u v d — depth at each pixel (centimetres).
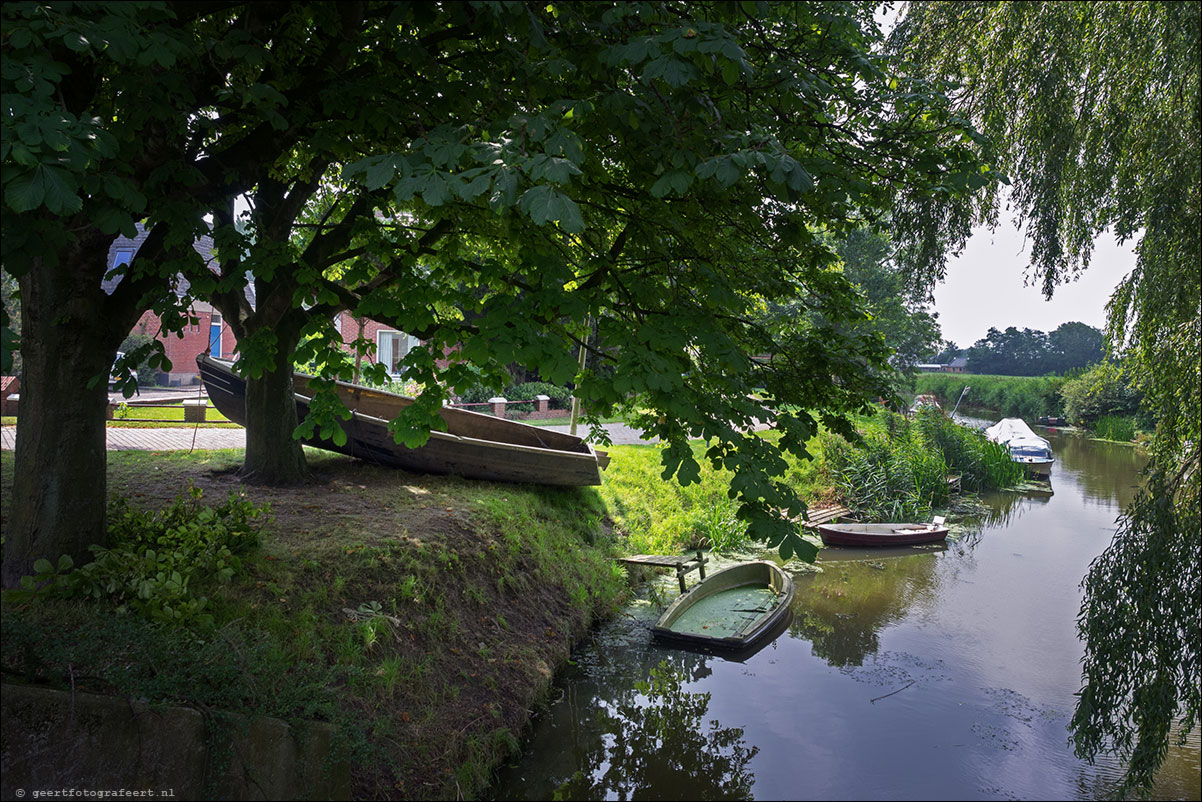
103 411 623
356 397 1338
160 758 470
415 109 552
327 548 736
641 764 667
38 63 377
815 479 1925
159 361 539
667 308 568
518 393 2936
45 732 453
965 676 863
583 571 1049
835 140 645
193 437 1302
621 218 647
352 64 606
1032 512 1919
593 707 766
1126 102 712
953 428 2358
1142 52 695
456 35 573
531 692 747
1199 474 611
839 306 743
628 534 1289
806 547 466
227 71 605
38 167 341
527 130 421
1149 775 591
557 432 1380
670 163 481
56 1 375
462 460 1128
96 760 459
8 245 373
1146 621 597
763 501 498
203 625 554
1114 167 731
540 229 552
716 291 560
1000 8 785
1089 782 641
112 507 721
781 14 606
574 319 493
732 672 862
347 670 606
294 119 564
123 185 407
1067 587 1241
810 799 613
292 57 630
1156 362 652
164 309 535
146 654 503
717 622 990
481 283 570
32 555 587
